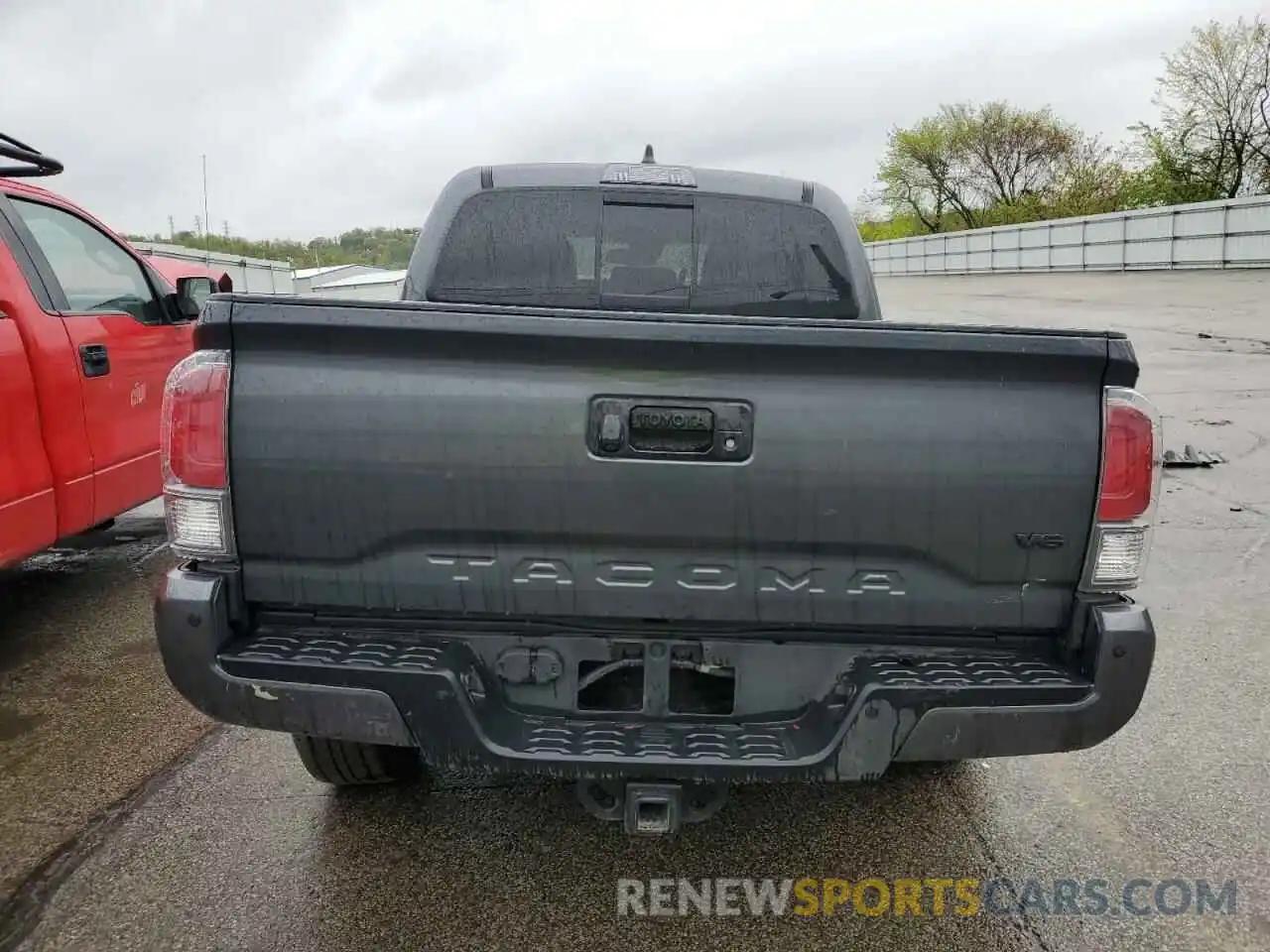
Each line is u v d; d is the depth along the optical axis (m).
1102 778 3.18
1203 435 8.34
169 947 2.33
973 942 2.41
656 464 2.09
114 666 4.04
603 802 2.30
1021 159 46.75
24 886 2.56
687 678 2.39
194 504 2.12
